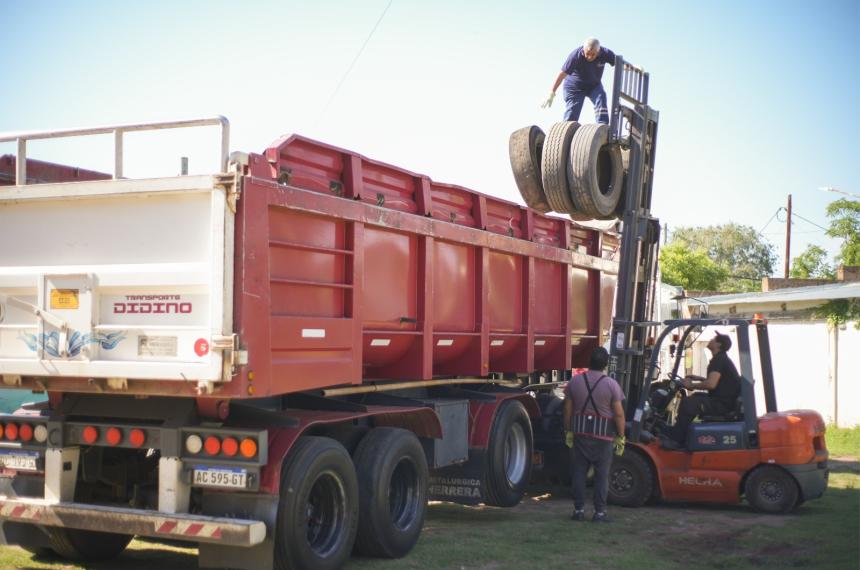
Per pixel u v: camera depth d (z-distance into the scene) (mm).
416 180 8102
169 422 5996
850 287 22125
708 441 9859
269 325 5762
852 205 37656
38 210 6238
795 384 20797
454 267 8703
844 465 14281
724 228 83875
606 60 11328
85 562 7027
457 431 8742
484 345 9117
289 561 5961
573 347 11922
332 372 6633
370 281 7312
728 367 10266
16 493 6449
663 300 23375
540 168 10719
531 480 11789
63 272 5945
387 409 7320
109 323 5875
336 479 6504
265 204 5773
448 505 10305
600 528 8688
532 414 10250
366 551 7094
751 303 21656
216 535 5629
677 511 9836
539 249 10352
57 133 6074
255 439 5742
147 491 6516
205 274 5574
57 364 5875
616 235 12930
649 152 11445
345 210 6801
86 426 6207
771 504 9633
